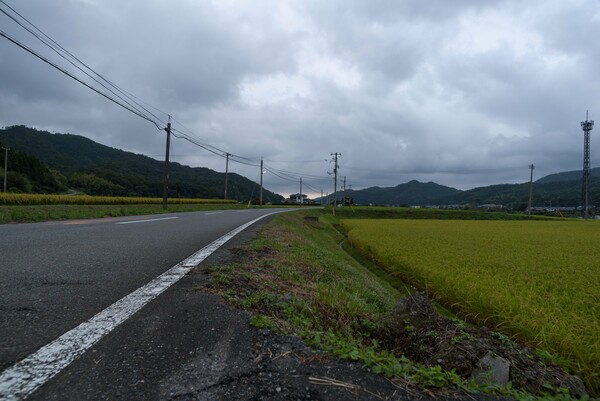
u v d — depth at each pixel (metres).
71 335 2.00
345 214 57.28
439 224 31.81
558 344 4.12
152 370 1.66
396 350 2.64
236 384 1.58
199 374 1.65
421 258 10.49
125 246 5.36
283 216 21.92
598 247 13.63
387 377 1.74
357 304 3.61
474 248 13.13
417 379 1.73
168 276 3.48
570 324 4.66
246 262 4.64
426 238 17.14
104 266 3.84
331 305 3.18
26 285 2.97
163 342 1.96
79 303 2.56
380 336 2.82
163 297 2.77
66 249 4.88
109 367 1.67
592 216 81.56
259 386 1.58
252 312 2.56
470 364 2.31
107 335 2.02
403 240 16.08
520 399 1.74
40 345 1.85
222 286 3.17
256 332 2.15
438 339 2.64
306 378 1.67
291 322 2.54
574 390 2.20
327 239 19.69
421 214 61.50
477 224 33.44
